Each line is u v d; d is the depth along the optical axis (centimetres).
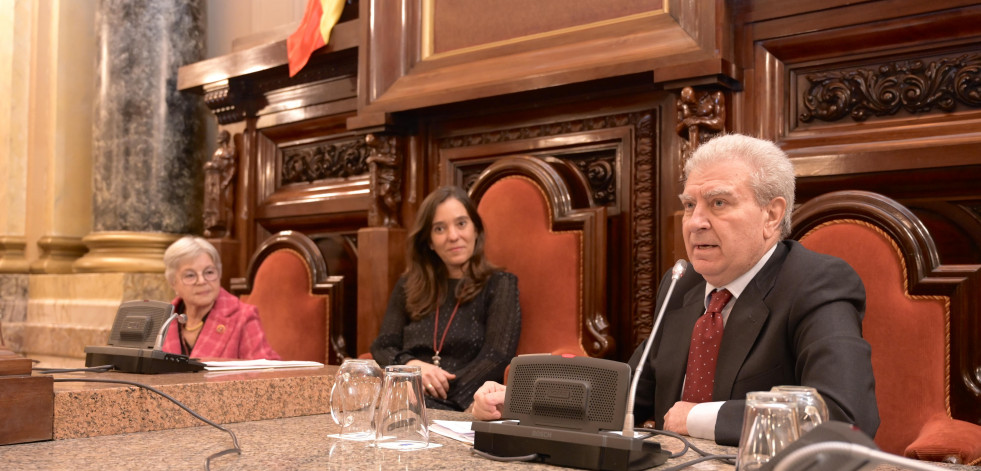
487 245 371
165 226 581
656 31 348
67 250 650
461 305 347
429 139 435
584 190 378
